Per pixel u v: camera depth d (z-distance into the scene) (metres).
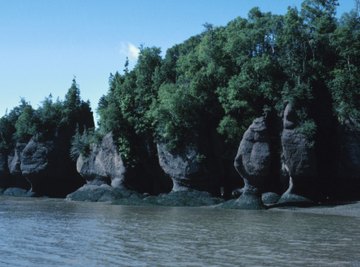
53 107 98.69
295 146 55.78
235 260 22.27
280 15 63.19
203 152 67.81
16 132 101.81
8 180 105.25
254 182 57.84
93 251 24.58
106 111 79.12
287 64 59.81
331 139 59.06
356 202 54.22
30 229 34.03
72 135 97.75
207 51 67.56
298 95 56.34
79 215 46.97
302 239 29.30
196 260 22.23
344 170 57.84
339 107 57.44
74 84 102.81
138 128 76.56
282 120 57.47
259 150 57.19
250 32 63.50
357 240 28.86
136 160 77.38
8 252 24.03
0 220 40.84
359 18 62.12
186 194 66.00
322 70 59.66
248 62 61.94
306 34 59.94
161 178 76.12
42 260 22.05
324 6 63.88
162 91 70.75
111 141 79.44
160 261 21.97
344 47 59.72
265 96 59.69
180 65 74.38
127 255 23.48
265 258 22.78
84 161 85.06
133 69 84.56
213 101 68.25
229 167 67.75
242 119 63.81
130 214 48.62
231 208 56.84
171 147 68.44
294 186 57.38
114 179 78.69
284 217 44.53
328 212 49.38
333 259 22.58
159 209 57.06
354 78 57.31
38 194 95.38
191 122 67.94
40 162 94.25
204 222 40.06
